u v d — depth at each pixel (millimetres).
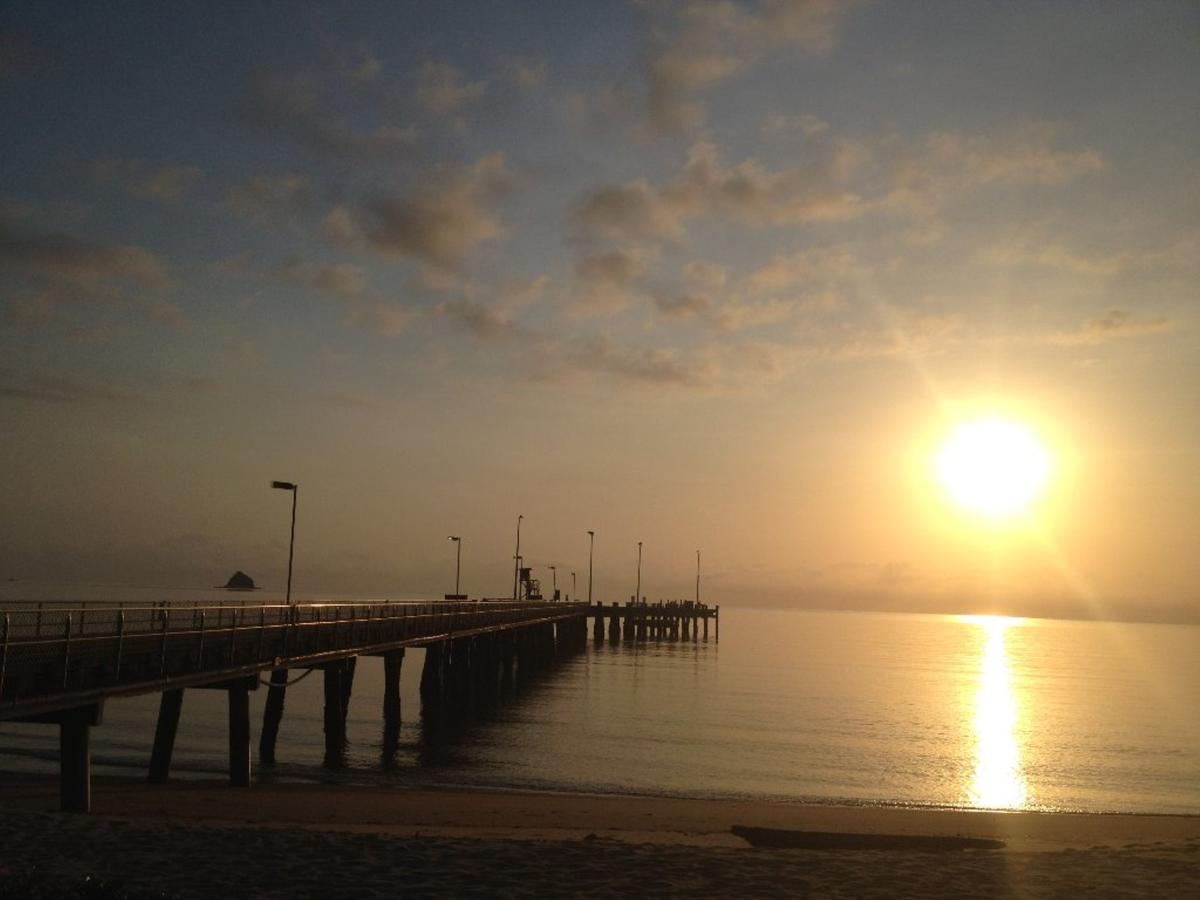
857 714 54156
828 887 14477
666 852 16672
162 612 22438
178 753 34156
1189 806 32125
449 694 53938
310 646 31016
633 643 120812
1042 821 26000
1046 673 99562
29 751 34094
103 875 13430
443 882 13844
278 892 13000
